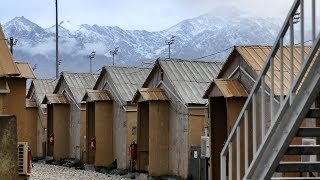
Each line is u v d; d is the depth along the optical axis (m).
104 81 32.81
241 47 18.19
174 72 25.84
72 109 37.25
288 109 7.73
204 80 25.66
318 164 8.26
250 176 8.35
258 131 16.03
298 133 7.74
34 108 41.38
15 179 12.20
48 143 38.91
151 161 25.64
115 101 31.50
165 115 25.91
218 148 19.14
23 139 18.55
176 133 25.19
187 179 23.91
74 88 36.97
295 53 17.08
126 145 29.89
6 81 17.17
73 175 28.97
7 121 12.21
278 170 8.23
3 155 12.14
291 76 7.81
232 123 17.62
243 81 18.09
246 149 8.66
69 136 37.81
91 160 33.59
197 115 24.19
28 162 16.84
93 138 32.56
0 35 16.72
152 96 25.69
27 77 18.45
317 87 7.30
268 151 8.06
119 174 29.67
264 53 18.08
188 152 24.00
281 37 8.09
